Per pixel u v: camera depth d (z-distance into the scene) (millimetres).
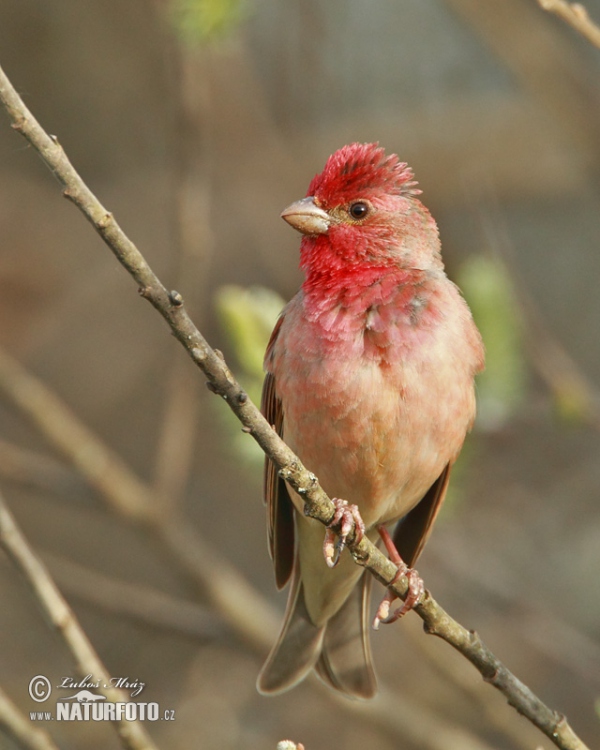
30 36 15961
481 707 10555
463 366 7438
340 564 8039
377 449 7352
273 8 16219
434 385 7285
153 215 15938
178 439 11242
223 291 8938
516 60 14102
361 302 7441
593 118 14086
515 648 12852
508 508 13703
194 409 11406
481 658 6719
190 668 13312
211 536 14852
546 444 14023
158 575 14898
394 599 7184
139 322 15984
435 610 6719
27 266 15836
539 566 13492
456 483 9305
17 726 6301
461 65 16625
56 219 16250
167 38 10109
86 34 15922
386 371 7250
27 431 15148
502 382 9117
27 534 14836
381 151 7938
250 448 9016
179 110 10133
